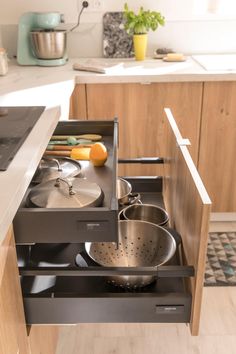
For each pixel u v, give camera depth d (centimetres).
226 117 218
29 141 106
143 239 130
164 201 159
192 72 207
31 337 107
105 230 93
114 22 250
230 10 259
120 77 205
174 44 258
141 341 160
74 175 119
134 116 218
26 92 166
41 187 107
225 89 211
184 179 115
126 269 99
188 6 249
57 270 98
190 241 105
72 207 97
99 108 216
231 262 205
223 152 227
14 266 92
